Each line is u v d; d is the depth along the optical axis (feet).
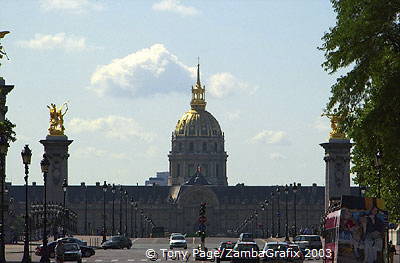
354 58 412.77
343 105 422.82
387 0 408.26
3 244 583.58
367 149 426.51
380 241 474.49
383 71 413.18
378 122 410.31
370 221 474.49
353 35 411.13
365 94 421.18
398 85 401.90
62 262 588.91
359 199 475.72
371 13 408.67
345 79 418.72
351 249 474.08
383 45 409.28
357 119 436.76
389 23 409.49
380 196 569.23
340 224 474.90
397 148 409.90
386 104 405.80
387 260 538.47
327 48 419.95
